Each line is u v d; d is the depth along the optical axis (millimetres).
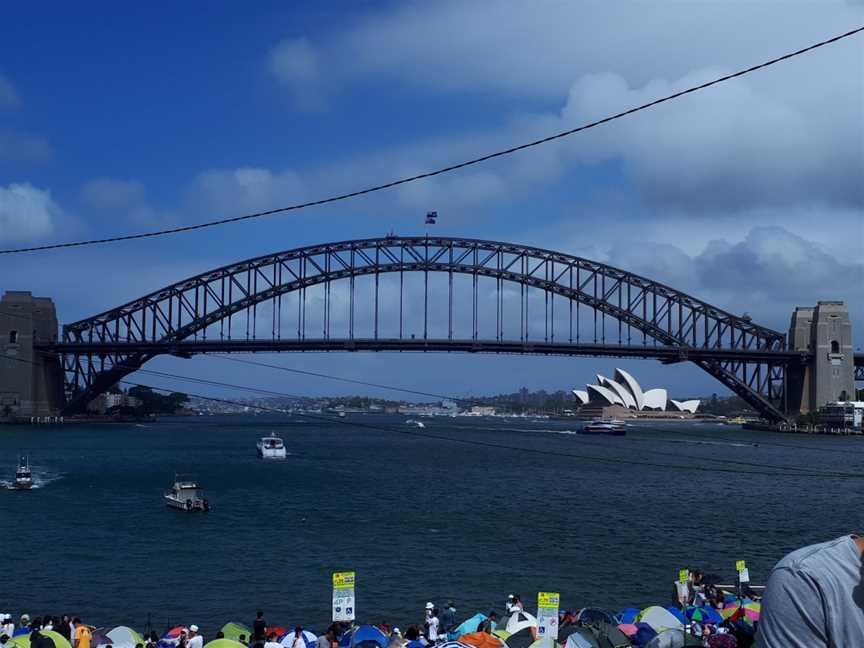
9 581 53188
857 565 4945
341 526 74750
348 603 34344
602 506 89812
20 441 193250
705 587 41469
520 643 32125
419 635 35531
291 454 176250
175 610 46938
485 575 54969
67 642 31016
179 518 79625
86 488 104938
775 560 61469
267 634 34938
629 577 54938
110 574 55219
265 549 63656
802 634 4809
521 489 106812
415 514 82688
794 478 122375
